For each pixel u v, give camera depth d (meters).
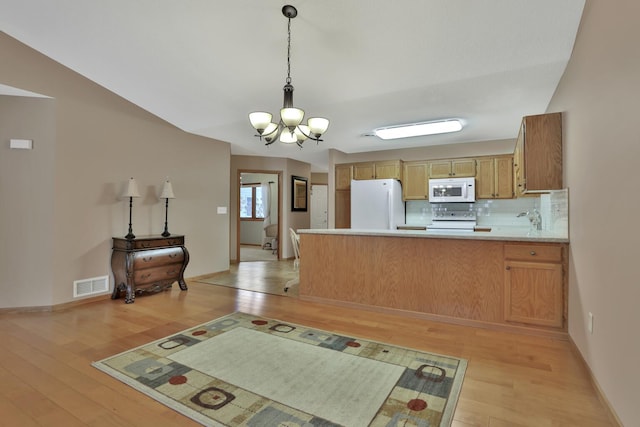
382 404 1.81
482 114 3.95
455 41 2.53
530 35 2.38
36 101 3.42
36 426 1.61
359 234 3.57
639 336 1.39
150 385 1.99
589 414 1.73
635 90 1.42
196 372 2.15
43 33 2.98
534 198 5.14
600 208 1.88
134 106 4.21
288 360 2.34
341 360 2.34
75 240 3.65
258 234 9.90
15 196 3.37
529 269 2.85
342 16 2.37
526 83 3.04
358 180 5.71
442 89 3.24
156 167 4.50
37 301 3.43
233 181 6.89
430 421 1.66
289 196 7.35
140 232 4.31
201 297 4.05
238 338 2.74
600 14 1.84
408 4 2.23
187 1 2.36
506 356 2.43
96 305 3.67
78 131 3.66
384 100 3.54
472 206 5.56
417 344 2.64
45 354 2.41
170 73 3.37
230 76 3.28
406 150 5.97
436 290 3.22
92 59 3.31
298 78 3.19
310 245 3.90
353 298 3.63
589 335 2.11
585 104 2.14
